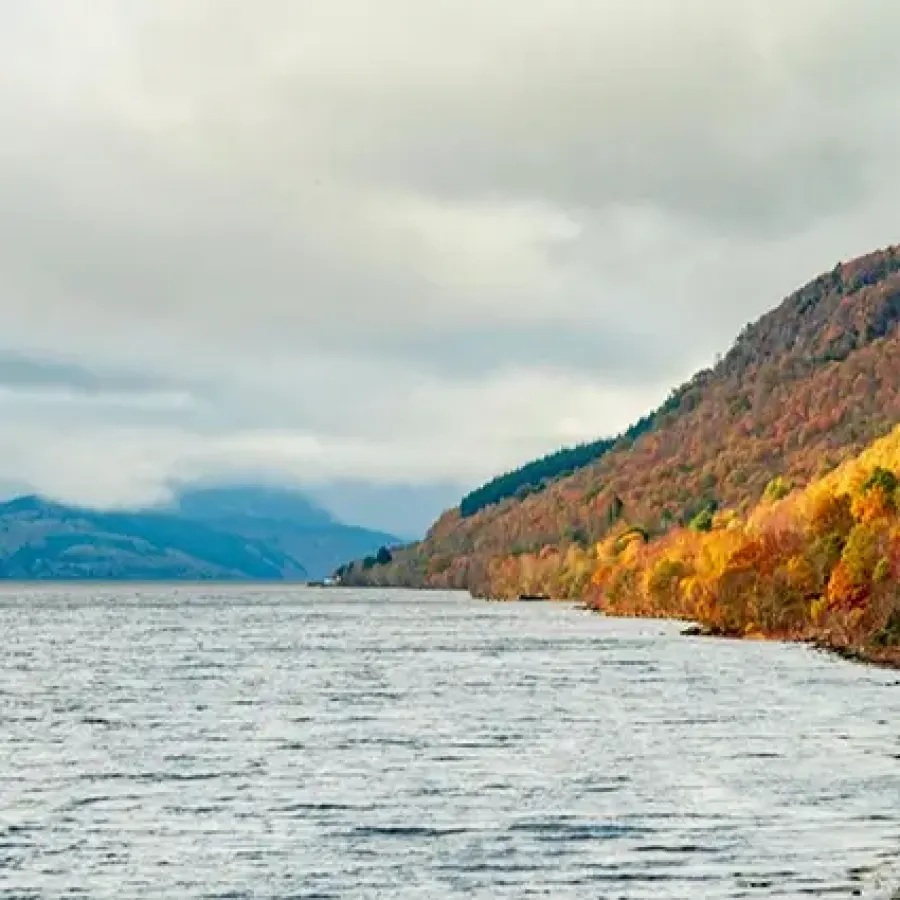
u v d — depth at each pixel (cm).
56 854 7894
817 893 6925
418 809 9150
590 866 7538
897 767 10762
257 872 7475
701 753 11669
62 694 18025
